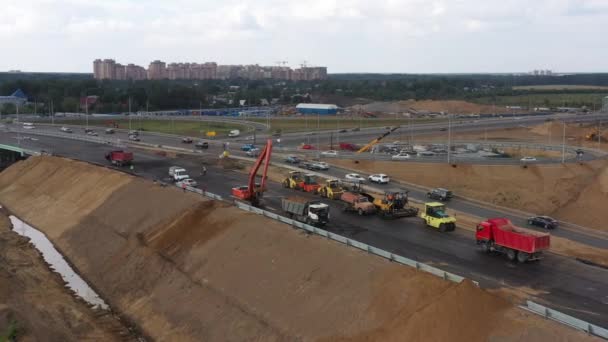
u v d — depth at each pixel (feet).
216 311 149.18
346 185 267.39
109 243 213.87
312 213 200.44
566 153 405.39
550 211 293.02
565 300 134.41
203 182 289.12
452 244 180.65
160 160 362.94
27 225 269.44
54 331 149.69
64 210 271.49
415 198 268.21
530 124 625.00
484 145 450.71
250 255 164.45
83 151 404.77
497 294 136.36
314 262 149.28
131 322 160.97
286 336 130.41
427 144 465.06
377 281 133.18
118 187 262.26
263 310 141.69
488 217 233.76
